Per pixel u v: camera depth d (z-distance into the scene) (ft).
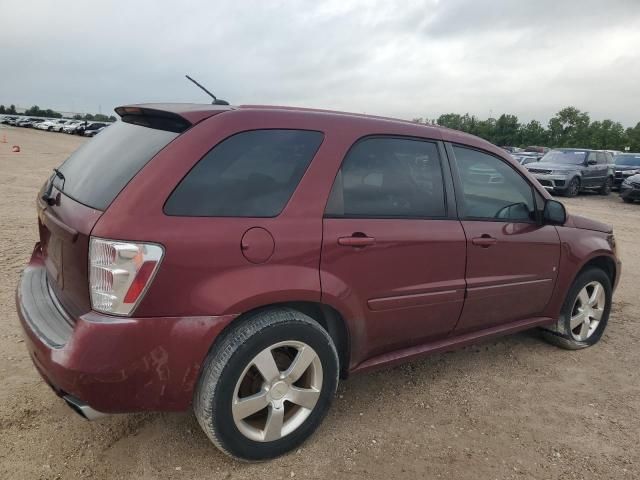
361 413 10.82
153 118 9.20
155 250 7.51
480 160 12.13
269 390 8.74
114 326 7.39
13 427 9.52
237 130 8.65
